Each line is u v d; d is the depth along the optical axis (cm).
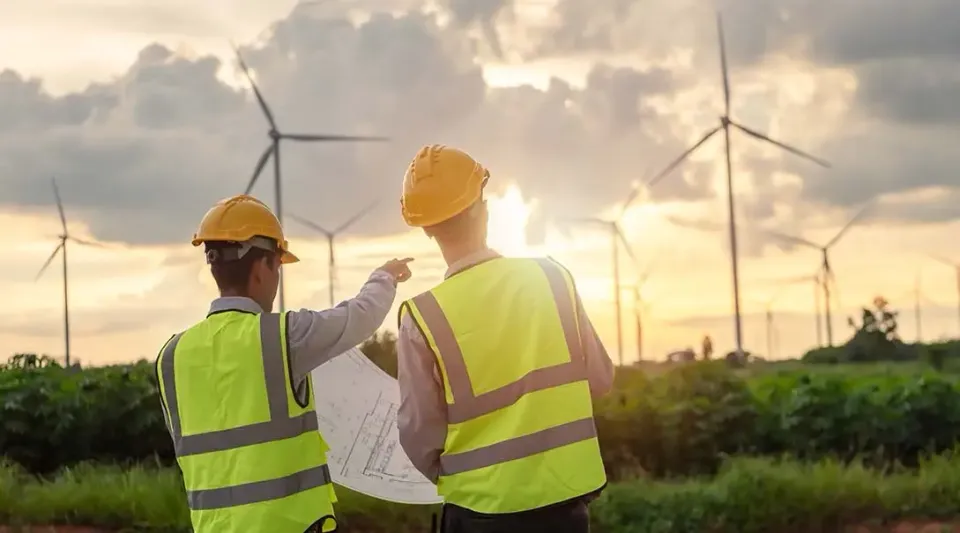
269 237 371
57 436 1248
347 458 405
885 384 1394
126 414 1267
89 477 1094
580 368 344
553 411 337
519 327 339
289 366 351
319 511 352
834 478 995
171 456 1281
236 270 368
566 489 333
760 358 3425
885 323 3778
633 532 941
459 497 338
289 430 351
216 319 363
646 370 1394
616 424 1223
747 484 959
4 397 1266
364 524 933
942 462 1112
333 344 356
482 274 345
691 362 1319
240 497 346
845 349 3731
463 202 349
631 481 1104
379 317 367
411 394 339
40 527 963
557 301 346
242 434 348
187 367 357
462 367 336
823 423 1243
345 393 413
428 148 361
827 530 945
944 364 2717
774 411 1263
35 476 1204
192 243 373
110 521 970
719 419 1238
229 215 369
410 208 352
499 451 334
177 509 969
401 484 405
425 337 337
